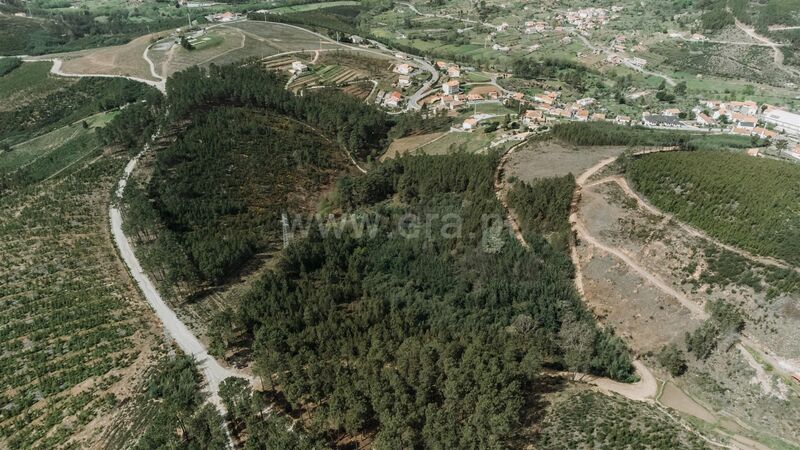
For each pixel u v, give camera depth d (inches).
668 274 4788.4
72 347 4121.6
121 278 4857.3
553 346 4284.0
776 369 3998.5
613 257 5024.6
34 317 4392.2
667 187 5393.7
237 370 3912.4
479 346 3782.0
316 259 5211.6
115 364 3969.0
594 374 4190.5
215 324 4104.3
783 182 5182.1
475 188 6038.4
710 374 4109.3
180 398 3550.7
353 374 3548.2
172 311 4532.5
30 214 5575.8
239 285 4918.8
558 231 5290.4
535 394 3727.9
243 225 5812.0
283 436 3053.6
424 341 4010.8
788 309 4200.3
